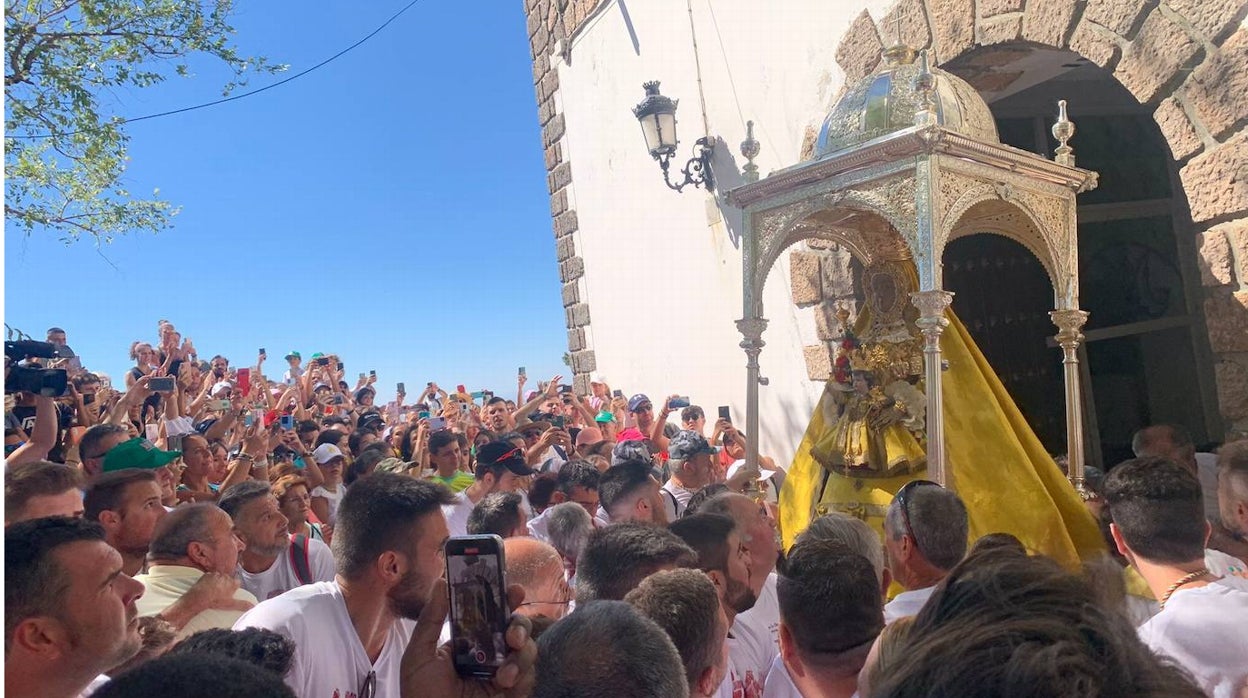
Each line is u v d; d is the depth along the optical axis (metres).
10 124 6.28
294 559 3.64
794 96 6.61
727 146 7.46
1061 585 0.94
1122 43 4.42
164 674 1.08
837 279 6.21
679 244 8.34
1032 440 4.16
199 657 1.14
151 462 4.04
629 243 9.25
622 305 9.52
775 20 6.77
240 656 1.76
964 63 5.33
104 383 7.82
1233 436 4.11
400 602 2.15
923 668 0.84
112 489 3.12
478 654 1.57
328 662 2.07
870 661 1.23
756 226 4.37
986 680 0.78
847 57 6.03
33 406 5.26
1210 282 4.14
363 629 2.17
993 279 6.38
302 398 10.20
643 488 3.72
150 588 2.75
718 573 2.44
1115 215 6.04
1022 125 6.18
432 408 10.94
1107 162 6.27
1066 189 4.21
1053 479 4.05
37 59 6.31
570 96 10.34
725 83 7.41
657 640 1.44
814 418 4.93
